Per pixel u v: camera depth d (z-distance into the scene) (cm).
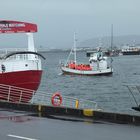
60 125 1593
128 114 1672
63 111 1912
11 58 2880
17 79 2856
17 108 2127
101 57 8900
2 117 1822
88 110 1805
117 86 6769
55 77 8800
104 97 5234
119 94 5503
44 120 1725
